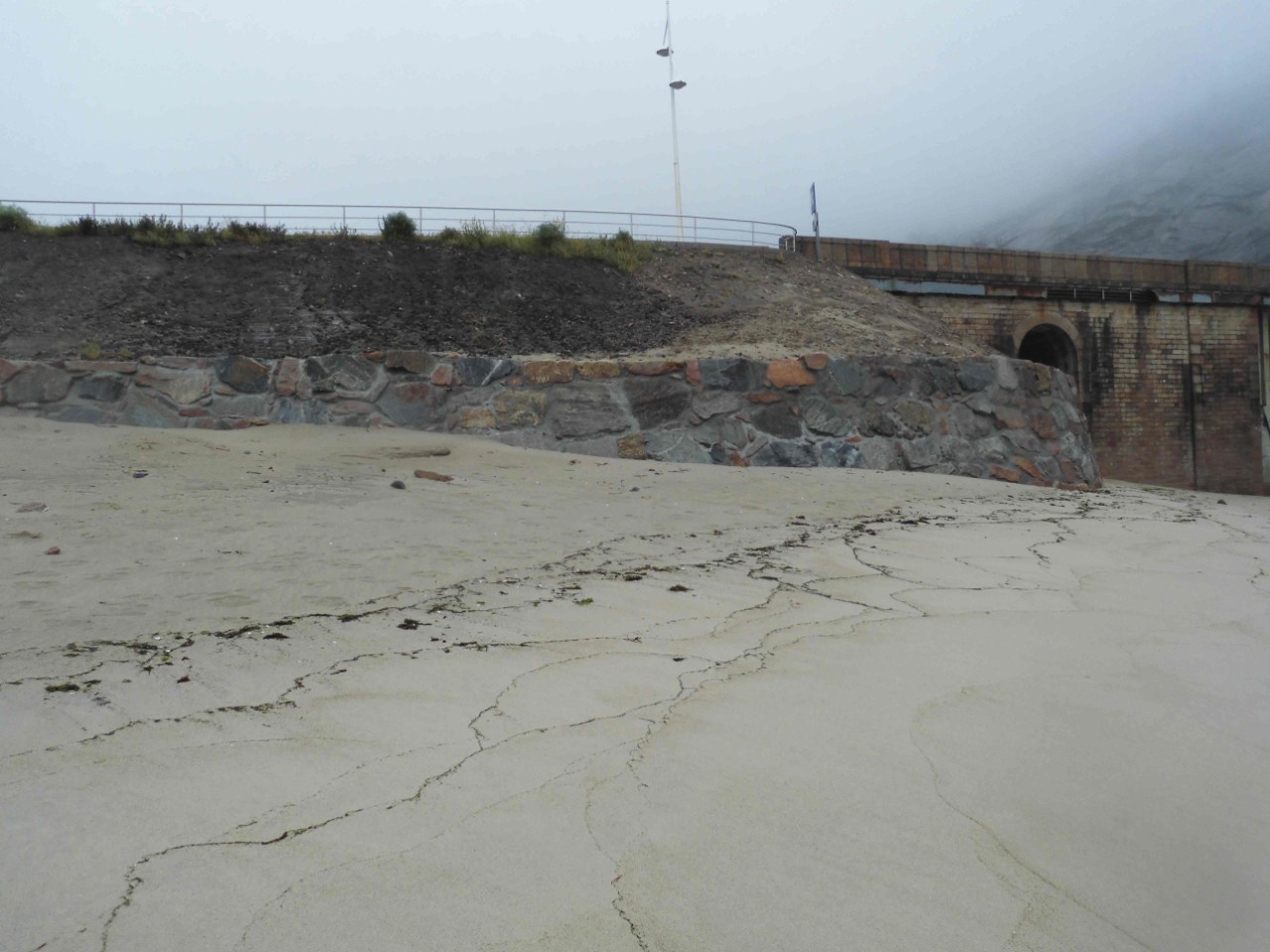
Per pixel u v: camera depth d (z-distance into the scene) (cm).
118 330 1313
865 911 240
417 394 1213
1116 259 2648
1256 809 306
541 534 711
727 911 237
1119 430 2650
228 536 626
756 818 284
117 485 773
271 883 238
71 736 316
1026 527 864
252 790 286
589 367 1254
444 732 338
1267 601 591
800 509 902
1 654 390
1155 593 605
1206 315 2745
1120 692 409
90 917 221
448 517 745
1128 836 285
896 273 2397
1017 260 2533
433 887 241
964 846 274
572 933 225
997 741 350
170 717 337
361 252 1727
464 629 464
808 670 423
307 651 417
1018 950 228
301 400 1183
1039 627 511
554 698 377
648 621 496
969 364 1441
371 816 274
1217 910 251
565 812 282
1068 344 2627
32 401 1112
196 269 1589
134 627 438
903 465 1344
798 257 2269
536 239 1878
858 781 311
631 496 912
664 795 296
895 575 633
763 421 1296
